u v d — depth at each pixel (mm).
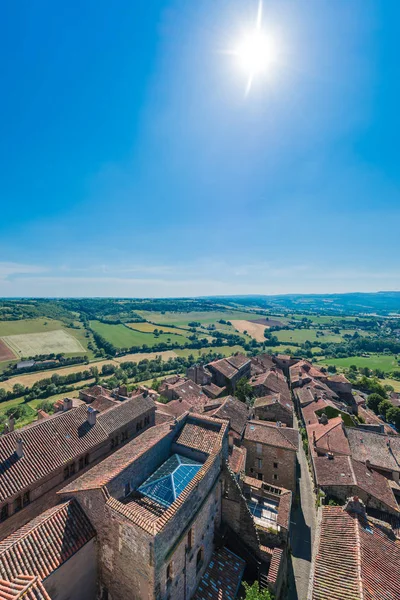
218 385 91000
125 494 23812
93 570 21688
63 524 21219
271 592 25312
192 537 23609
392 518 37406
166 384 81062
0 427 72688
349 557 20969
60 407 66125
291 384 97500
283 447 43812
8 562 17625
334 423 57062
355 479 40625
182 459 28500
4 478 28625
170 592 20547
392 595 18594
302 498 44875
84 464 36406
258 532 31016
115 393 70562
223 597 24297
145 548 18625
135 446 29594
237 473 34812
